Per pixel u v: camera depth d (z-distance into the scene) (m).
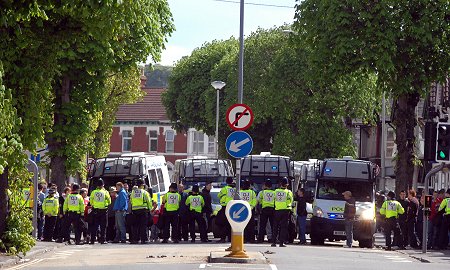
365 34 111.06
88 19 57.91
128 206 100.50
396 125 117.38
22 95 66.31
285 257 71.81
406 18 109.81
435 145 83.12
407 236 98.75
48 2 56.38
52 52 65.81
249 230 96.62
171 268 60.38
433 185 176.50
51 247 85.25
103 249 82.44
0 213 70.50
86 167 120.75
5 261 64.94
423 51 112.19
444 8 110.12
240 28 79.56
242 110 72.81
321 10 113.94
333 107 184.62
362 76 115.38
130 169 115.12
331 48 113.62
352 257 77.19
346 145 186.25
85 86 108.12
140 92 168.50
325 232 102.81
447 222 95.56
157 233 106.75
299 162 137.12
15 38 63.84
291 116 190.88
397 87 112.62
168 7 107.19
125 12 56.44
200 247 84.62
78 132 108.38
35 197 84.75
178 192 100.94
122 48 100.94
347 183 105.69
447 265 72.38
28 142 66.94
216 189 124.19
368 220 102.81
